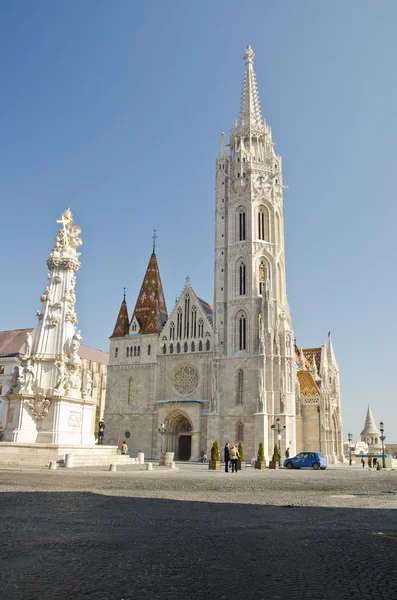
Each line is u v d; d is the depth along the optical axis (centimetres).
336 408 12331
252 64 12244
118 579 1041
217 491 2922
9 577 1042
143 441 10138
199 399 9894
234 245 10600
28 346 4978
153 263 11788
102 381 14012
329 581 1052
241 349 9938
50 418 4747
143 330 10888
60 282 5225
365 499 2630
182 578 1056
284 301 10662
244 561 1207
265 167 11150
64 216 5491
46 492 2528
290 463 7431
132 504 2177
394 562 1213
